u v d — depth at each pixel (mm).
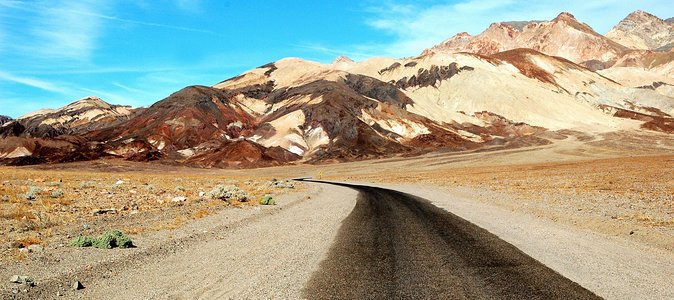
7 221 13680
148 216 16203
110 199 21359
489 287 7957
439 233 13891
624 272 8914
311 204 24734
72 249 10445
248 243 12055
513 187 36625
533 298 7340
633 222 15531
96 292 7562
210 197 24422
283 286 8070
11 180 32438
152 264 9500
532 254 10648
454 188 40344
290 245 11852
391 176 85688
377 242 12344
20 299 7023
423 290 7824
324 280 8461
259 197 26969
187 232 13312
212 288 7902
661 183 33781
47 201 18891
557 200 24266
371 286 8086
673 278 8484
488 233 13820
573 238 12859
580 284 8102
